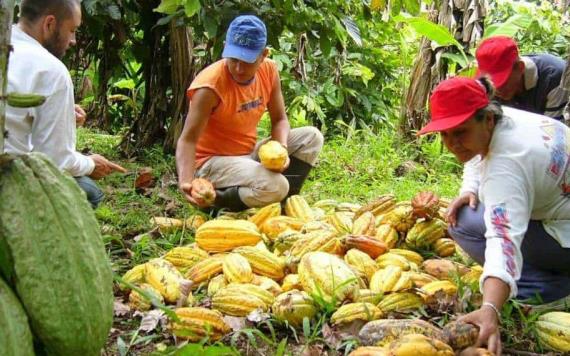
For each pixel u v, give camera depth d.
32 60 3.61
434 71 7.89
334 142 7.96
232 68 4.80
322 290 3.49
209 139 5.15
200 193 4.65
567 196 3.33
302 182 5.51
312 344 3.23
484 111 3.04
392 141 8.05
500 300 2.88
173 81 7.03
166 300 3.55
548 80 4.32
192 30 7.13
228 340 3.24
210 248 4.18
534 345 3.32
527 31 10.86
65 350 1.63
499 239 2.97
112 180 6.15
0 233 1.62
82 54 7.69
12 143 3.63
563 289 3.59
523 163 3.07
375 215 4.70
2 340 1.52
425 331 3.00
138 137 7.36
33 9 3.79
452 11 7.86
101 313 1.68
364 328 3.11
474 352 2.80
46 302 1.61
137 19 6.88
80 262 1.66
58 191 1.69
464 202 3.83
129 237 4.81
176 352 2.23
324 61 9.38
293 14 6.14
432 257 4.39
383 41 9.68
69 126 3.83
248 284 3.59
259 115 5.24
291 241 4.23
